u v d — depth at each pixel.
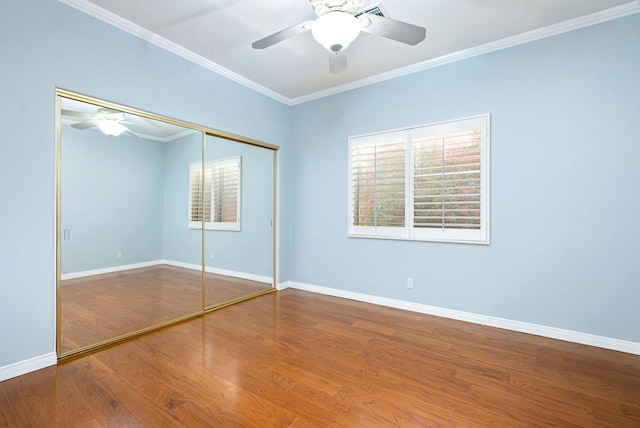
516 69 2.60
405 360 2.11
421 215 3.09
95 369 1.97
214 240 3.82
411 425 1.46
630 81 2.19
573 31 2.37
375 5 2.14
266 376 1.90
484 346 2.33
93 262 2.67
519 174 2.59
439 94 2.96
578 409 1.58
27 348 1.91
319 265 3.87
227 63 3.06
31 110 1.93
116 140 2.84
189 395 1.70
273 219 4.02
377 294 3.40
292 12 2.27
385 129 3.30
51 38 2.01
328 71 3.23
